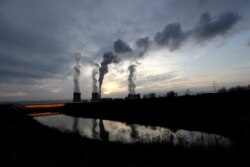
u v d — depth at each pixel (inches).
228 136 714.2
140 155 484.1
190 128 949.8
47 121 1609.3
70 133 765.9
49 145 509.4
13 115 1358.3
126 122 1384.1
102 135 952.3
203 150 494.0
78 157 405.7
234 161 418.6
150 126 1143.6
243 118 909.8
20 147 434.9
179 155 471.8
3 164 318.7
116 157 446.0
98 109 2317.9
